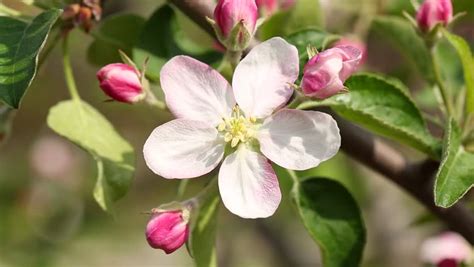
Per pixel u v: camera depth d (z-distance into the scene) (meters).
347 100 0.28
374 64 0.49
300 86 0.25
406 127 0.28
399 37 0.35
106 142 0.29
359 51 0.25
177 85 0.25
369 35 0.48
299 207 0.28
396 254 0.57
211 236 0.27
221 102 0.26
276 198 0.25
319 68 0.25
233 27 0.26
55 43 0.29
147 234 0.25
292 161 0.25
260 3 0.31
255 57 0.25
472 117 0.28
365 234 0.28
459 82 0.34
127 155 0.28
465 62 0.29
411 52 0.35
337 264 0.28
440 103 0.33
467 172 0.26
